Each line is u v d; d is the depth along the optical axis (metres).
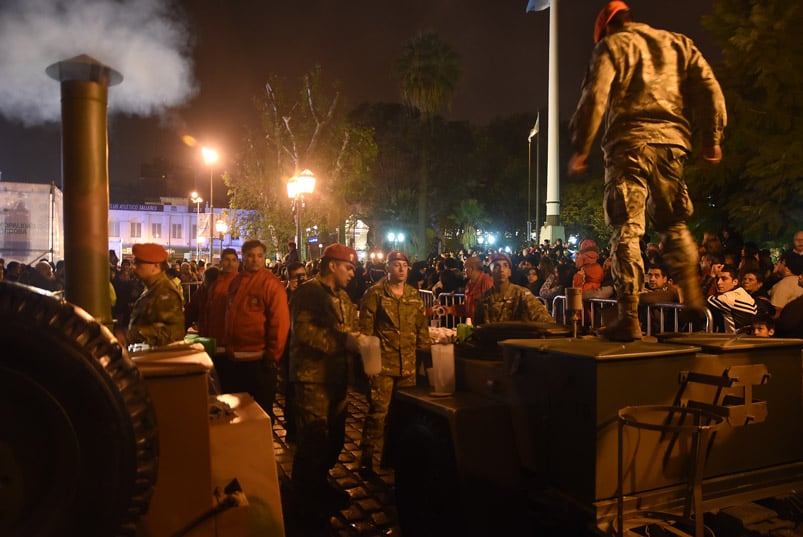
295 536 4.24
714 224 14.05
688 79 3.21
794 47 12.30
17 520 1.62
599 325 7.45
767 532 2.77
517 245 51.75
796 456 3.29
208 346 4.67
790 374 3.29
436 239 43.47
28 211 18.05
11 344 1.58
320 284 4.79
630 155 3.13
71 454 1.64
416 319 5.48
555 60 26.95
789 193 12.45
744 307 5.48
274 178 18.92
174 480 2.15
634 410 2.77
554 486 3.07
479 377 3.92
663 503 2.89
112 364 1.68
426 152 39.75
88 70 2.29
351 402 8.14
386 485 5.19
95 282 2.34
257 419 2.88
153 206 57.62
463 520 3.33
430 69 35.25
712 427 2.64
